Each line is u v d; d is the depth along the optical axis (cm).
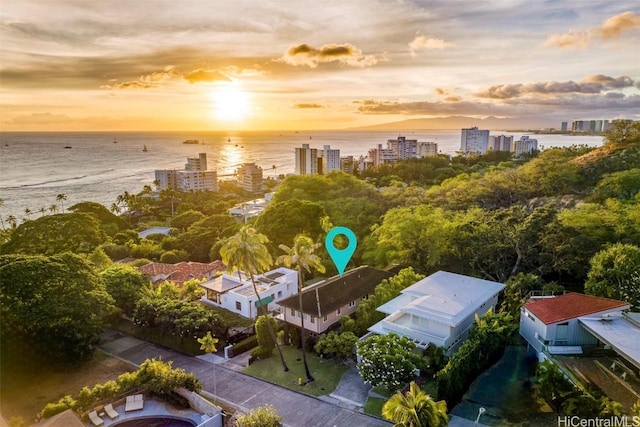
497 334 3475
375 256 5894
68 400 3139
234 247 3594
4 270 4041
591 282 4028
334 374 3666
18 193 19900
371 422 2973
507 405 2959
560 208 6247
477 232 5238
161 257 7531
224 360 4062
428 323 3553
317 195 7938
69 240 6831
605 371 2970
